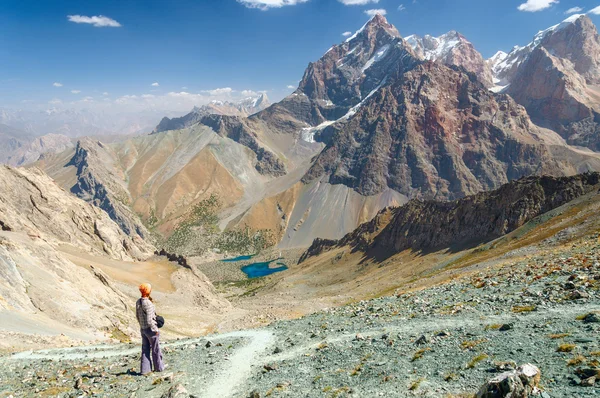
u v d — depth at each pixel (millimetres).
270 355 21703
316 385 15188
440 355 15734
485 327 18531
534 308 20375
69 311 54281
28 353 27844
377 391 13328
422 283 85312
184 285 138875
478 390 11219
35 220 140625
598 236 50750
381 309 32469
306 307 117438
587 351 12641
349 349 19797
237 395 15383
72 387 17406
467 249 149000
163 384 17109
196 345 27234
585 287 22312
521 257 67125
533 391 10430
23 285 52938
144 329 19234
